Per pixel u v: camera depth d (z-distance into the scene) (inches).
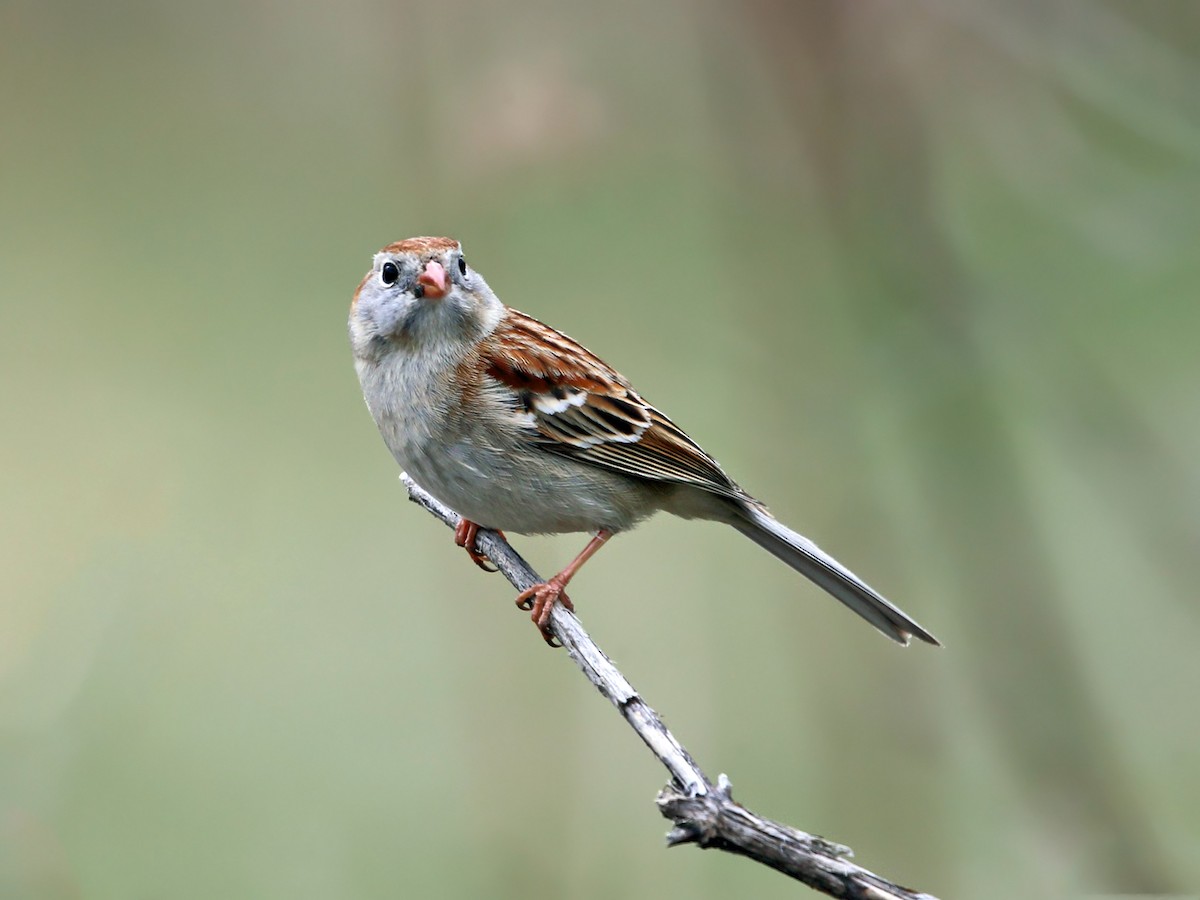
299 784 424.8
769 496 457.1
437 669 446.0
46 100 552.1
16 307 531.5
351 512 496.7
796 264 447.8
